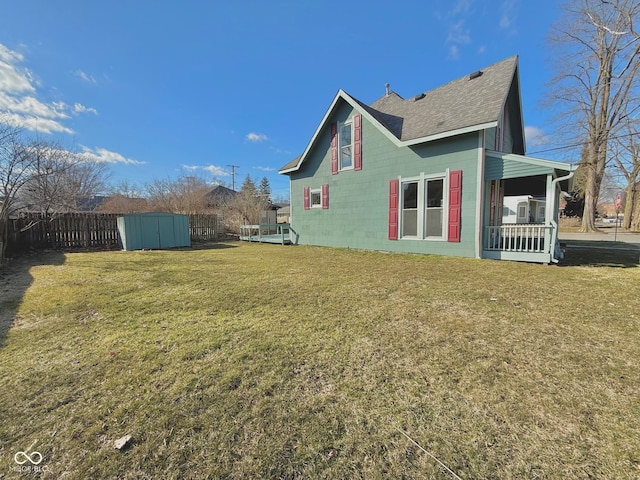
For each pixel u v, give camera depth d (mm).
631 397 1858
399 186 9008
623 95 17578
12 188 8281
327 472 1342
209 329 2998
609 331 2895
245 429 1605
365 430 1597
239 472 1345
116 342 2703
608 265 6621
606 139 18641
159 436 1558
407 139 8547
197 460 1409
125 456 1431
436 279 5227
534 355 2418
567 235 18984
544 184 10016
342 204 10836
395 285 4809
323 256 8617
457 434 1565
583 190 28922
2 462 1395
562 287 4617
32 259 8266
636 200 23984
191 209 22797
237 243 14094
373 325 3080
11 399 1872
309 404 1811
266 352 2492
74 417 1705
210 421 1665
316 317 3330
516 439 1525
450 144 7844
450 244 8016
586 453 1430
